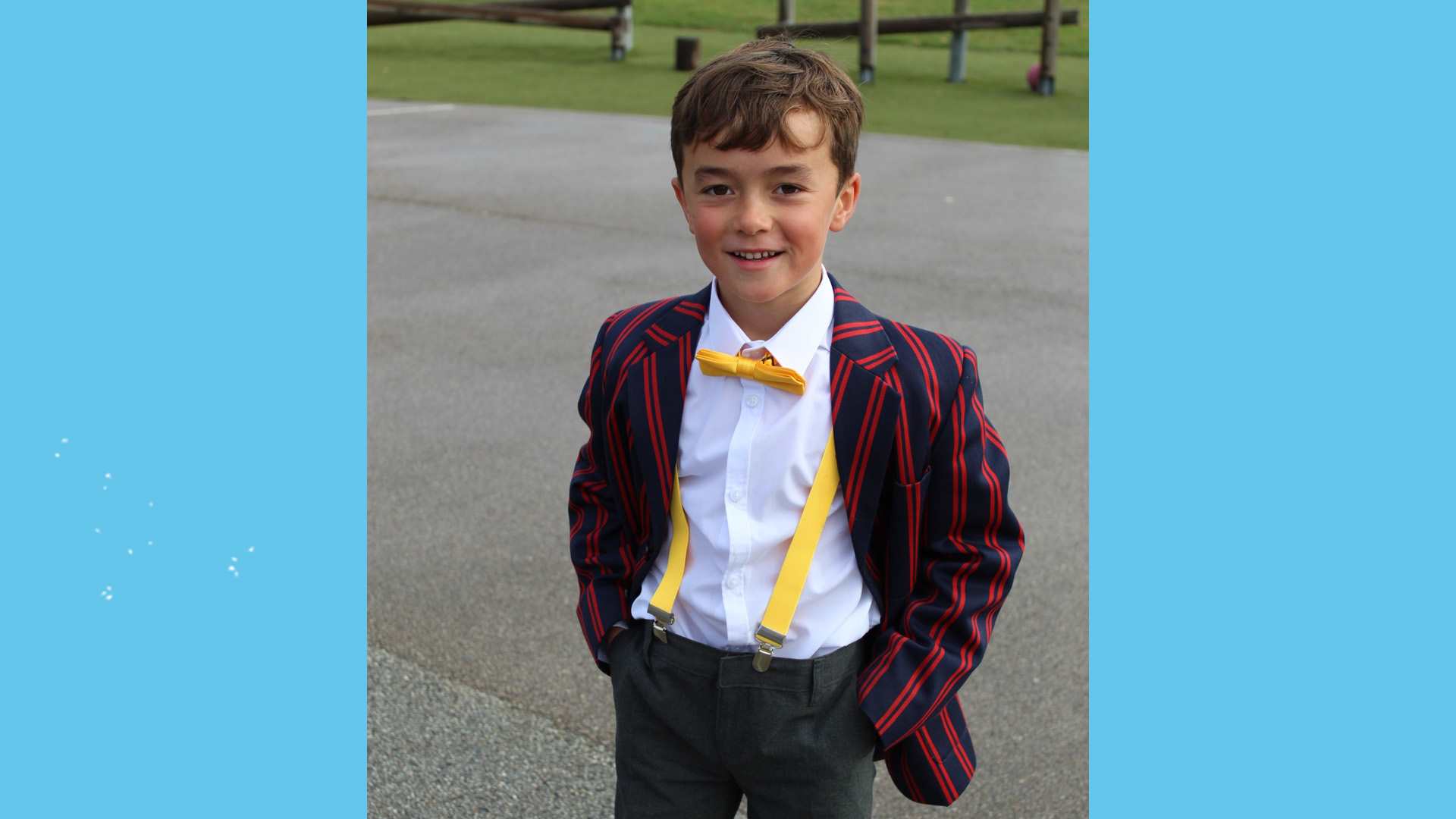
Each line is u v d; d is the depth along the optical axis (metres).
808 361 2.04
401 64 15.12
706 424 2.07
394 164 10.12
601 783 3.19
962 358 2.11
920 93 13.41
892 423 2.04
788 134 1.88
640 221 8.51
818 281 2.06
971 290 7.04
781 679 2.06
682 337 2.10
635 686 2.15
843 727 2.10
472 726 3.39
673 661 2.11
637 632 2.19
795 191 1.92
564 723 3.42
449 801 3.10
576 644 3.78
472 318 6.59
